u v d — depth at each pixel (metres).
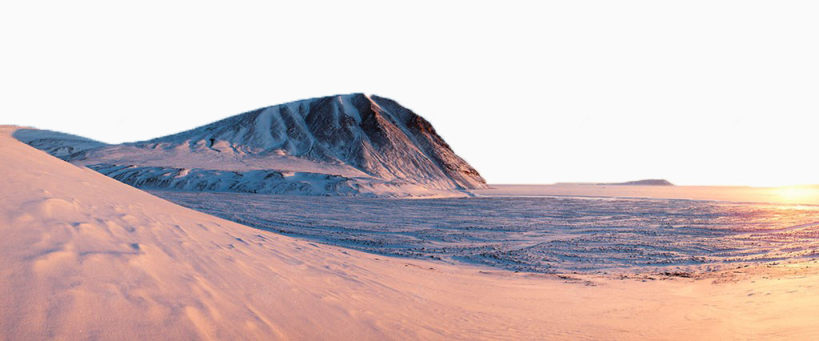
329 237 19.86
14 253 3.38
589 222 29.97
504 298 8.31
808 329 4.48
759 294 7.29
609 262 15.06
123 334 2.96
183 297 3.92
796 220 29.62
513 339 5.33
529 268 13.60
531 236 22.59
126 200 7.42
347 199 55.00
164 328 3.23
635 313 6.91
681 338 5.10
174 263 4.77
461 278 10.55
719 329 5.30
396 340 4.75
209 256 5.68
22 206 4.36
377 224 27.06
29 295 2.95
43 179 5.73
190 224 7.75
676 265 14.17
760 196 75.19
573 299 8.32
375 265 9.86
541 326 6.09
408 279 8.96
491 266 13.95
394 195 65.19
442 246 18.67
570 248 18.19
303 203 44.41
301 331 4.28
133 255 4.39
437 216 33.94
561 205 49.19
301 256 8.41
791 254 15.16
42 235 3.90
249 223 23.78
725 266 12.98
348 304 5.69
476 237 21.97
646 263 14.80
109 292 3.43
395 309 6.13
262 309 4.47
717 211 39.06
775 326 4.95
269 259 7.05
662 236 22.30
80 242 4.12
